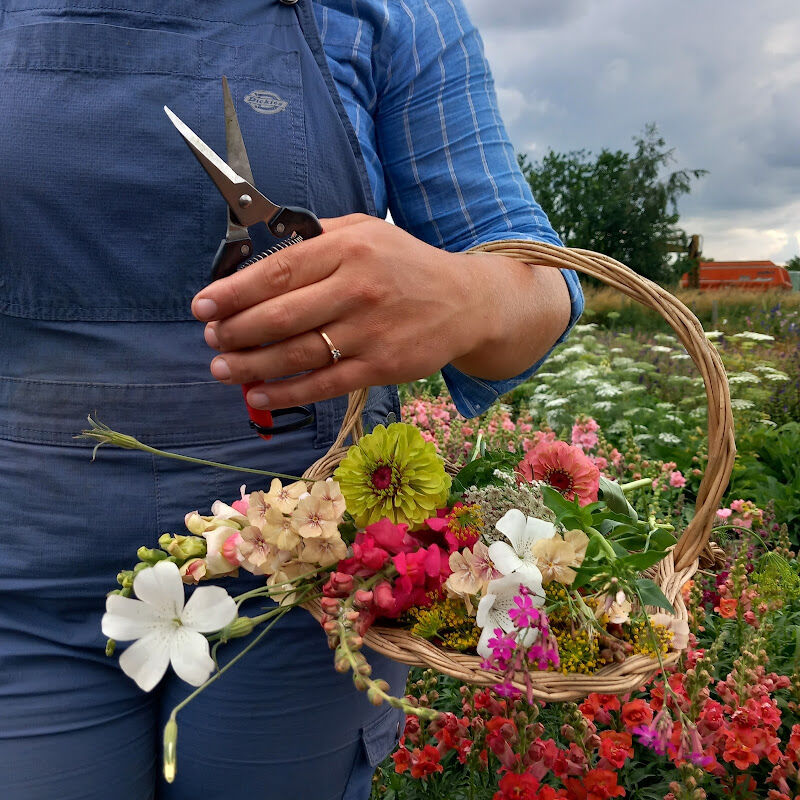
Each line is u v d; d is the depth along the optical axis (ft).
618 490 3.81
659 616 3.06
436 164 3.86
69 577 3.27
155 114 3.05
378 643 2.84
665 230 95.40
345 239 2.48
